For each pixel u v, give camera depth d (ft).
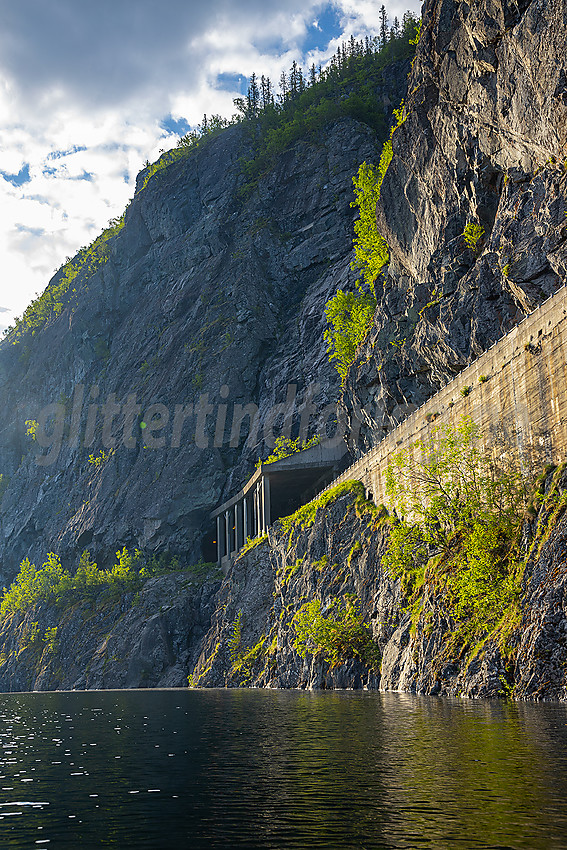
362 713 122.52
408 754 73.46
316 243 590.14
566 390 142.10
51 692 394.11
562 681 119.14
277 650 291.38
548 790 54.49
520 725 90.43
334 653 225.76
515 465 162.40
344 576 250.57
